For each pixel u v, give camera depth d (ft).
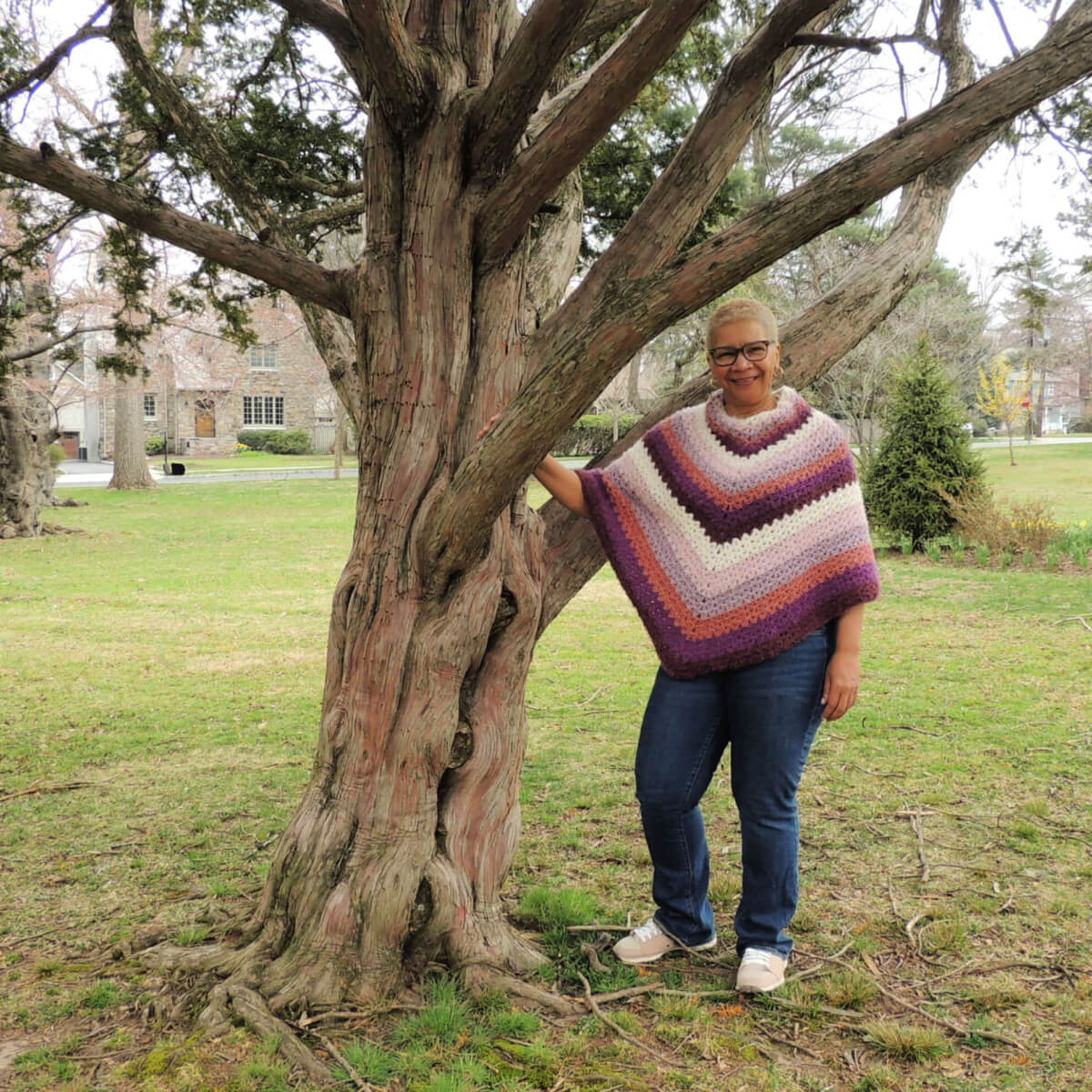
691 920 8.96
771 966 8.34
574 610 32.07
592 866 11.73
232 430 155.74
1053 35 9.16
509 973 8.62
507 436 7.06
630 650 25.89
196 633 28.55
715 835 12.78
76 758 16.75
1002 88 5.94
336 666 8.81
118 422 86.02
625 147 19.31
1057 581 34.50
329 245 43.45
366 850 8.38
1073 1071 7.21
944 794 13.96
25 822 13.64
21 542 50.90
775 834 8.32
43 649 26.32
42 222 16.55
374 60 7.71
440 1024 7.75
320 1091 7.04
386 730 8.38
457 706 8.48
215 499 76.13
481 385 8.48
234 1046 7.56
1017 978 8.67
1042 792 14.02
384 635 8.38
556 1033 7.80
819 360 9.49
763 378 8.34
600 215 20.26
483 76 8.52
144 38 19.06
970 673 21.85
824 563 8.13
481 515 7.60
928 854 11.76
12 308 17.89
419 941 8.50
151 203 8.59
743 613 8.14
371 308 8.46
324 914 8.32
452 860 8.62
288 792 14.93
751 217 6.33
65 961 9.36
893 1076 7.16
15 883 11.46
